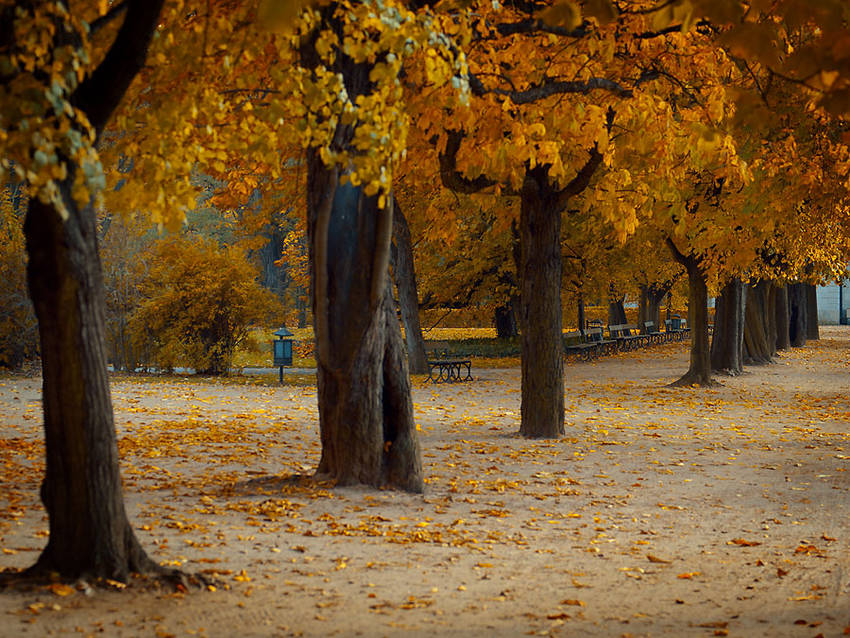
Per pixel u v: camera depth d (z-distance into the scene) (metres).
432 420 29.92
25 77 8.70
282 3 5.73
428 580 11.49
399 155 13.15
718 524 15.33
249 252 96.69
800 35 14.41
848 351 72.12
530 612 10.14
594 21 17.47
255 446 23.20
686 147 20.45
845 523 15.45
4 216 46.34
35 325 46.75
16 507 14.89
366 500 16.80
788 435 26.70
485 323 96.31
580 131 19.31
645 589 11.28
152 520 14.45
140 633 8.87
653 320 85.94
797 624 9.72
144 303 49.12
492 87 17.97
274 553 12.68
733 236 36.75
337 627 9.35
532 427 26.00
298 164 18.05
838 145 25.42
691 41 20.47
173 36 11.55
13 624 8.95
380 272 17.94
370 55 12.92
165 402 34.50
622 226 23.75
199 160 11.19
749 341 57.78
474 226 59.56
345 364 18.06
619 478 19.67
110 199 10.80
